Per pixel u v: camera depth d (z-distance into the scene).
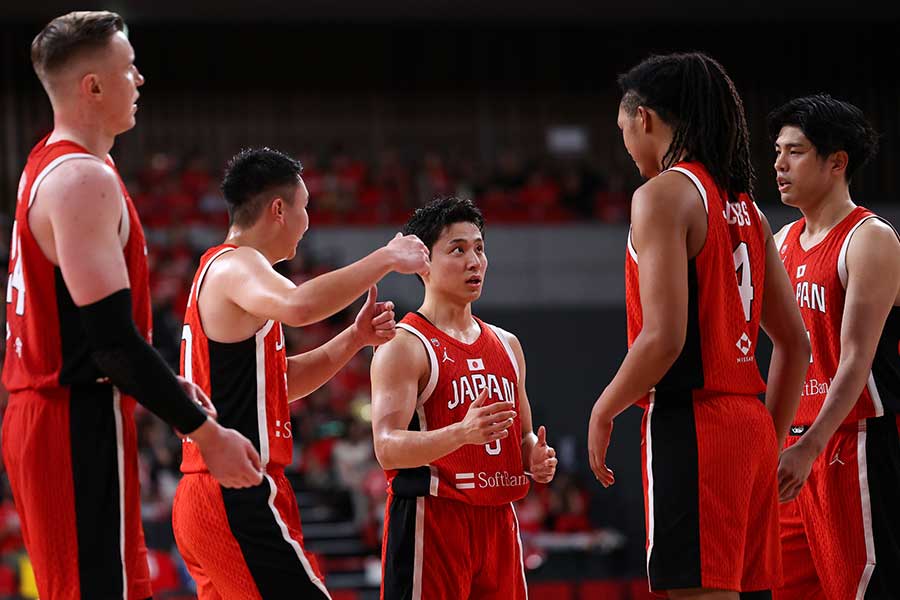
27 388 6.37
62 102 6.50
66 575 6.25
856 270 8.57
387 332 8.09
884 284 8.46
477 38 43.53
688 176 6.88
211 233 36.25
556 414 33.81
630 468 30.77
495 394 8.34
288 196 8.02
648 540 6.96
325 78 43.22
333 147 41.94
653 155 7.29
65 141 6.39
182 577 22.22
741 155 7.24
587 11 41.31
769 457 7.07
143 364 6.01
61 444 6.27
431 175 41.44
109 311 6.01
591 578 25.88
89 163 6.21
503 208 40.09
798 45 42.41
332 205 39.25
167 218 37.53
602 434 6.89
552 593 23.45
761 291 7.27
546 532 27.69
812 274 8.97
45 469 6.25
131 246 6.51
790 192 9.07
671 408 6.95
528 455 8.49
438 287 8.41
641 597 23.73
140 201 37.94
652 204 6.76
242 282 7.33
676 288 6.65
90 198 6.11
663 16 41.78
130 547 6.49
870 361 8.34
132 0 39.06
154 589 21.81
